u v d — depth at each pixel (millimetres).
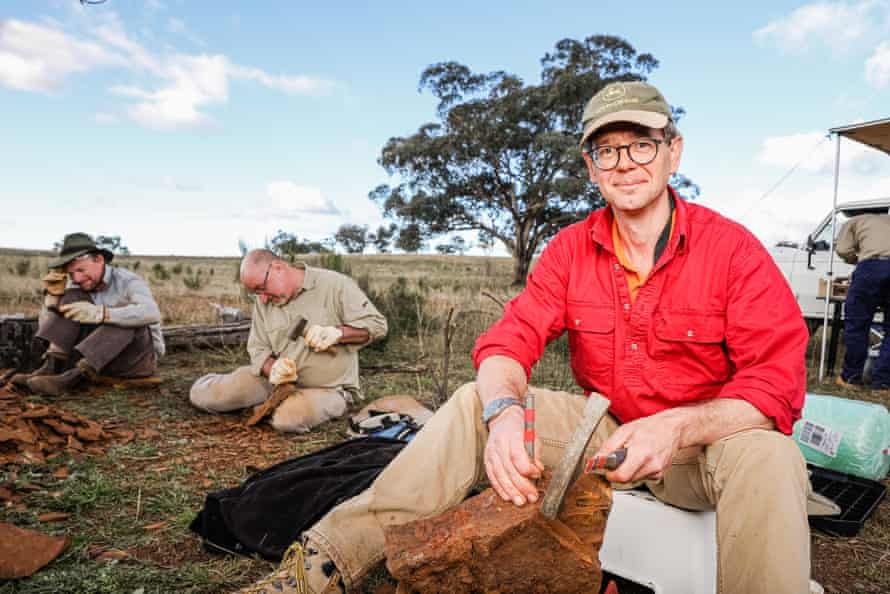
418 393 5273
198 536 2494
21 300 10578
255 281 4117
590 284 1891
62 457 3334
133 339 5090
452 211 37875
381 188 39875
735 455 1446
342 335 4242
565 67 36406
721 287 1721
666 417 1445
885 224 6258
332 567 1626
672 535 1998
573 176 34500
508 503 1372
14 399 3779
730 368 1800
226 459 3504
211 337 7012
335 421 4367
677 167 1856
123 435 3787
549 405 1938
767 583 1332
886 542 2752
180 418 4324
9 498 2730
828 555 2633
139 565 2223
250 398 4410
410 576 1327
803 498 1399
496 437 1469
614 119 1697
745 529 1385
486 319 7773
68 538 2297
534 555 1334
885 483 3521
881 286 6148
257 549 2266
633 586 2201
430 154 36562
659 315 1777
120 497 2844
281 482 2496
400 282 9383
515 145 36375
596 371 1908
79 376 4910
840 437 3459
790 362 1558
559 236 2006
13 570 2072
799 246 8945
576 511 1364
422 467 1657
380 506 1657
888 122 6125
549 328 1935
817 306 8516
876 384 6320
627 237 1831
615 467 1364
